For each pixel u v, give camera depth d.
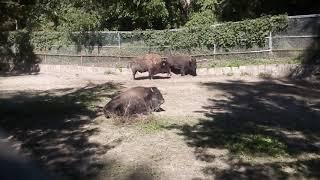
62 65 27.20
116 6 27.69
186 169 9.20
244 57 22.33
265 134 11.55
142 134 11.48
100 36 25.62
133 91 13.18
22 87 20.36
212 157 9.82
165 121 12.69
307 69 20.00
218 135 11.38
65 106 15.12
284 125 12.54
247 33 22.08
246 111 14.23
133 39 24.67
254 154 9.99
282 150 10.23
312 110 14.43
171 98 16.11
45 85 20.83
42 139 11.24
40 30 29.66
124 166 9.40
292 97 16.34
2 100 16.61
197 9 28.23
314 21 20.42
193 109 14.38
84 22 26.83
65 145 10.77
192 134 11.45
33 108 14.93
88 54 26.20
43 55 28.45
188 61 21.52
